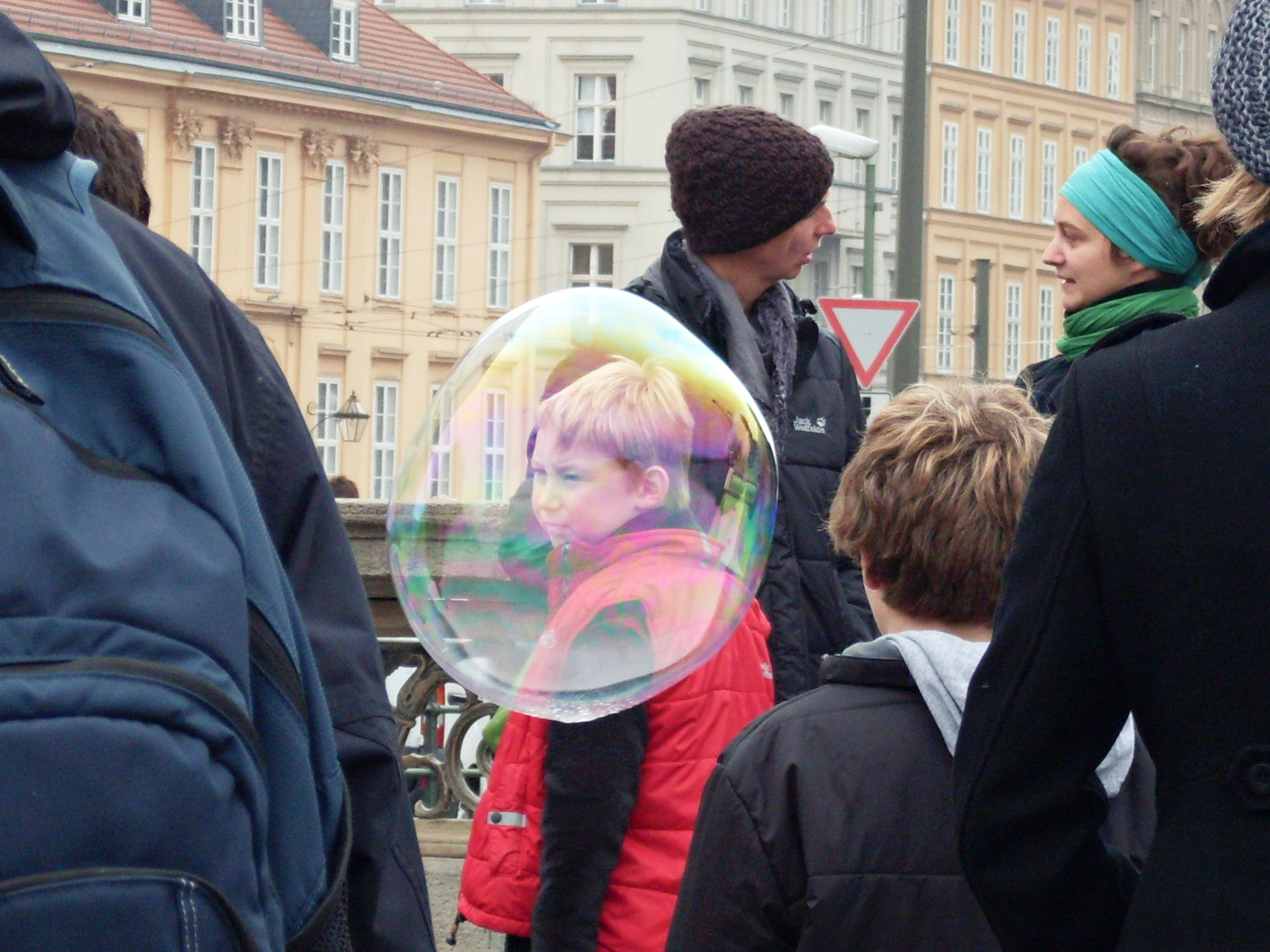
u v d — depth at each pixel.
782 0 71.31
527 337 3.71
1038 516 2.34
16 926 1.79
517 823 3.74
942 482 2.89
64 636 1.89
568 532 3.57
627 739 3.55
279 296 57.34
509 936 3.91
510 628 3.58
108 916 1.82
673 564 3.55
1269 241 2.24
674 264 4.67
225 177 55.81
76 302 2.11
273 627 2.23
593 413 3.56
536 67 68.81
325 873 2.27
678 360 3.71
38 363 2.07
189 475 2.10
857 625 4.58
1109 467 2.27
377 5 65.81
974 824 2.35
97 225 2.26
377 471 60.34
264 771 2.12
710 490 3.62
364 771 2.47
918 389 3.12
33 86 2.17
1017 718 2.32
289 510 2.54
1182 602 2.20
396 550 3.72
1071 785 2.34
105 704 1.87
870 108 73.81
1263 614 2.14
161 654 1.94
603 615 3.52
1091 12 76.00
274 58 56.59
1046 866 2.33
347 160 58.97
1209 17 81.50
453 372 3.84
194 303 2.46
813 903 2.70
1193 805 2.18
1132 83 77.69
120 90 53.34
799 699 2.90
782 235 4.61
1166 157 5.06
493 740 5.17
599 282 68.88
